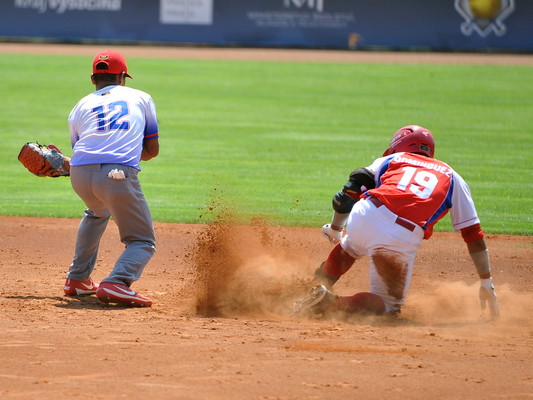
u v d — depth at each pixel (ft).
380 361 34.19
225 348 36.09
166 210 84.43
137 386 30.25
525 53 286.05
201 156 120.98
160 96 188.85
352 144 133.59
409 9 289.74
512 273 60.39
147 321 42.52
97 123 46.83
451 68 244.63
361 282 56.34
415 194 43.62
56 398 28.78
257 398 29.07
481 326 43.24
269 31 298.56
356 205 45.09
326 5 294.05
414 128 47.47
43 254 64.95
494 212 85.71
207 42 301.84
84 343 36.76
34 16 302.25
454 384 31.01
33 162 48.91
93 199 47.37
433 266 62.54
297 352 35.53
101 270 59.31
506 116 167.02
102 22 301.02
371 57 272.51
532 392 30.19
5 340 37.06
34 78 214.48
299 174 107.55
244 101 184.24
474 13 286.46
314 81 218.38
